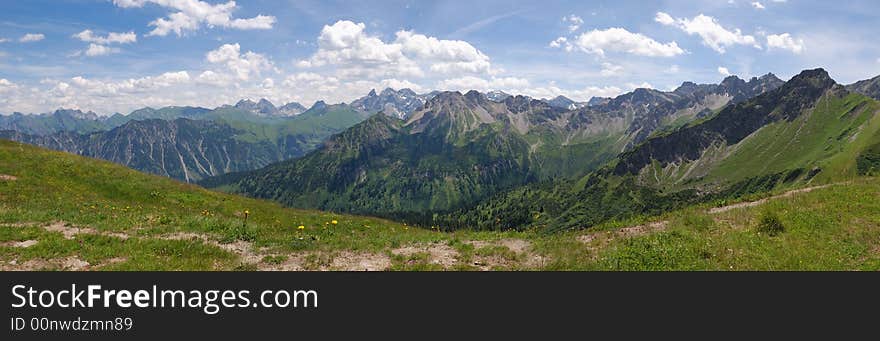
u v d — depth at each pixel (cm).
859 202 2206
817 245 1722
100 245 1750
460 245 1958
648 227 2225
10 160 3850
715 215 2289
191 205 3778
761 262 1584
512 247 1934
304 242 1925
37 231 1914
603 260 1648
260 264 1648
